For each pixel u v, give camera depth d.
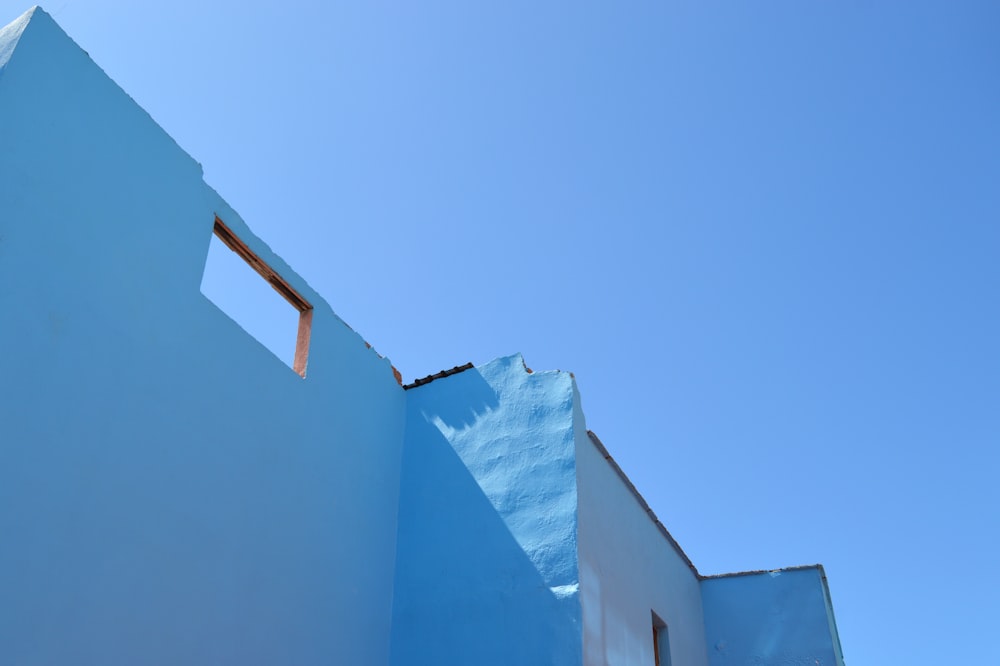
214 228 8.14
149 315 6.86
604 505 9.44
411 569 9.07
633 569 9.91
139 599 6.12
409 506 9.51
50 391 5.83
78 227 6.38
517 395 9.59
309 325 8.93
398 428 10.03
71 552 5.71
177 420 6.86
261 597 7.22
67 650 5.51
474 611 8.45
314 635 7.69
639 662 9.14
